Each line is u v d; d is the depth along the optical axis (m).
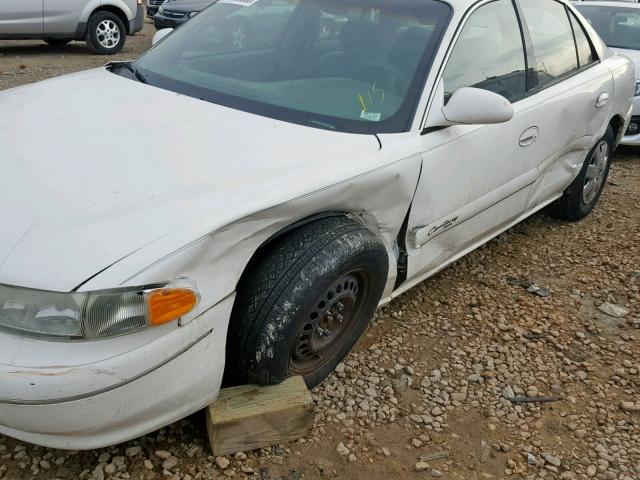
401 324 3.55
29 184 2.27
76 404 1.94
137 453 2.47
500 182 3.59
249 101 3.04
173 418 2.25
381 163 2.69
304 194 2.38
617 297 4.12
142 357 2.00
